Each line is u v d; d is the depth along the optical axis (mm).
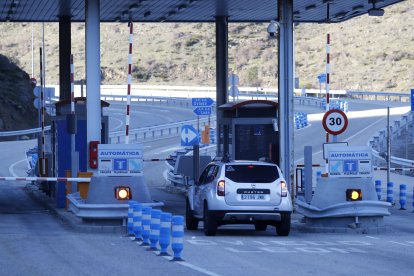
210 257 38906
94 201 51844
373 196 52375
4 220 59719
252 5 82062
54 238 47188
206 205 49500
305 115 166500
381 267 35812
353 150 52344
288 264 36562
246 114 70812
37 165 86875
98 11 64938
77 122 69750
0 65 191875
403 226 56000
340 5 82938
